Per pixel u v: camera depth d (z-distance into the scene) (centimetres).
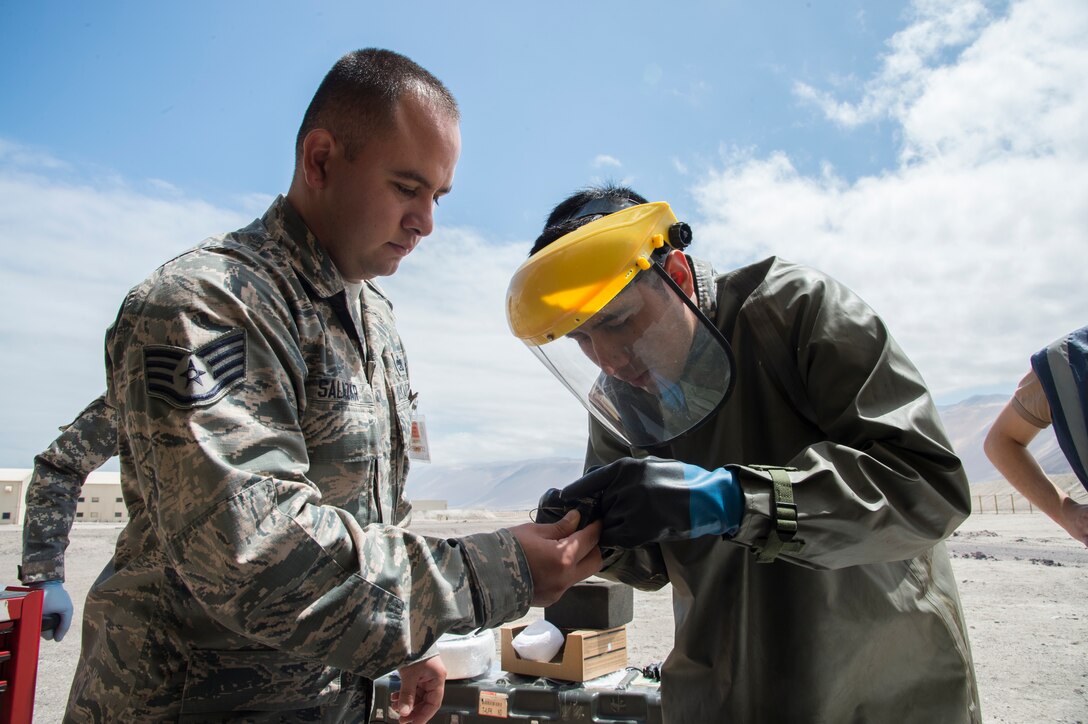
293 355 133
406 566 114
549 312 138
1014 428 245
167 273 126
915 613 142
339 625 107
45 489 284
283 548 106
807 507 122
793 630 141
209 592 106
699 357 143
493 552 122
